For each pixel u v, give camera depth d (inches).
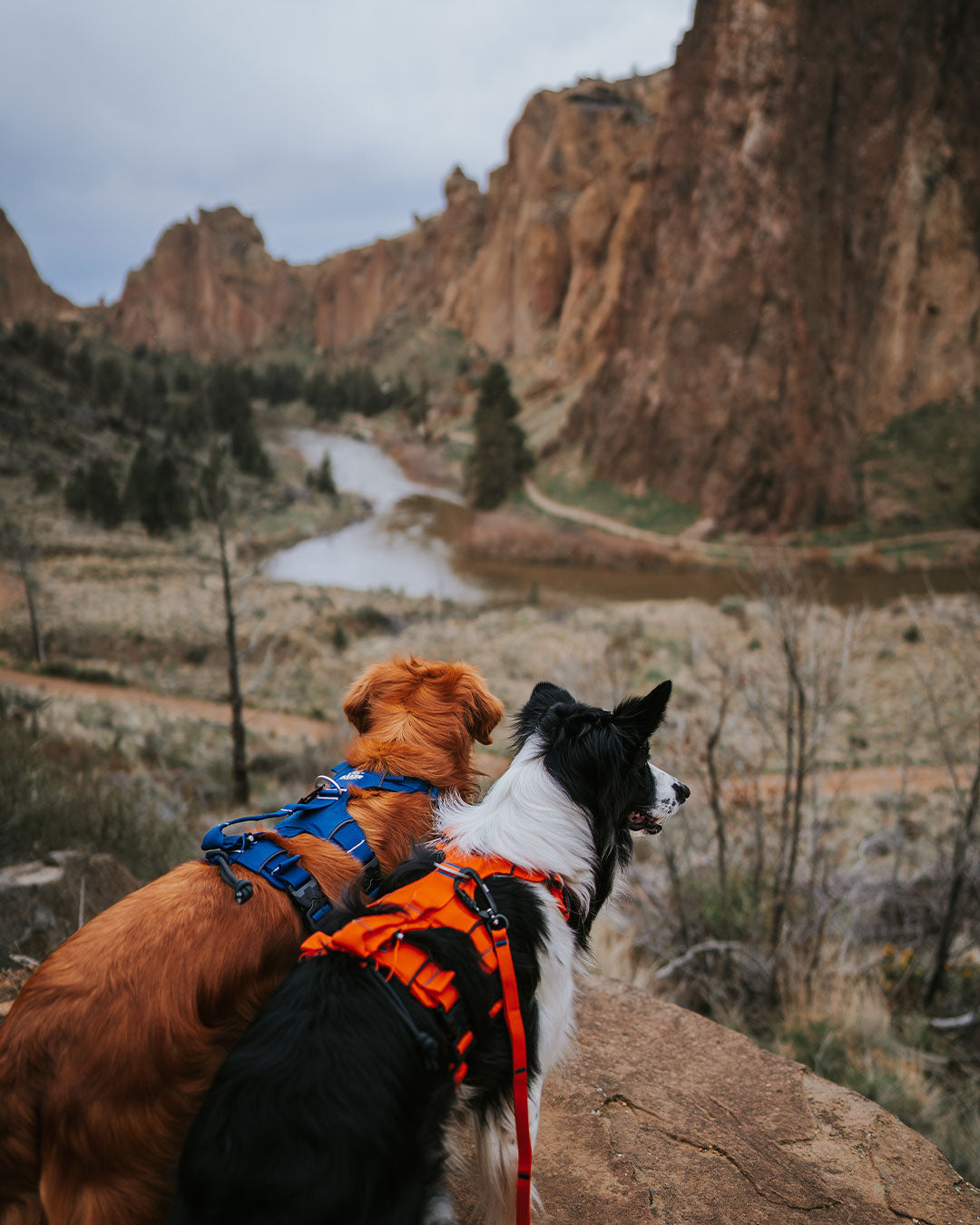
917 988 298.8
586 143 6245.1
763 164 3344.0
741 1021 258.1
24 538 2329.0
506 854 83.6
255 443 4298.7
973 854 317.7
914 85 3550.7
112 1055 66.8
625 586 2797.7
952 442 3324.3
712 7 3560.5
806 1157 117.6
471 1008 72.4
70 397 4894.2
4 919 168.7
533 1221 103.0
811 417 3228.3
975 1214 109.4
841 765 864.3
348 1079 62.6
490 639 1793.8
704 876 341.7
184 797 601.0
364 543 3459.6
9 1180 66.3
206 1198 58.0
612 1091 128.0
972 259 3513.8
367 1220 59.7
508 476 3907.5
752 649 788.6
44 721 706.2
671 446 3481.8
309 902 81.5
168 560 2659.9
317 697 1503.4
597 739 86.5
